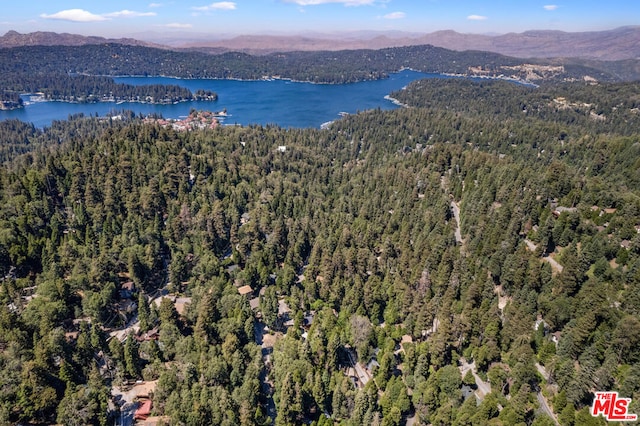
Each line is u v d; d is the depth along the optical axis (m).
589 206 183.25
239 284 179.25
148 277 179.25
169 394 118.56
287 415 114.12
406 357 130.62
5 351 120.25
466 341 135.75
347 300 165.00
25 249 168.25
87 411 108.56
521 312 132.38
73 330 146.88
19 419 107.62
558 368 116.38
